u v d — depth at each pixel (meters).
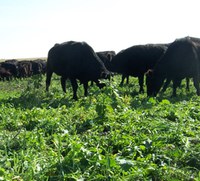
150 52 17.72
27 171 4.77
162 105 9.90
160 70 13.53
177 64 13.45
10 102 12.89
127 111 8.57
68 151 5.75
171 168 5.20
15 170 4.86
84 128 7.88
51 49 15.69
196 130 7.45
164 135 6.54
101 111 8.34
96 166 5.04
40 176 4.66
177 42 13.71
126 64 18.22
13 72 36.03
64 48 14.55
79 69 14.02
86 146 6.01
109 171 4.84
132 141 6.21
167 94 14.73
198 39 14.46
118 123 7.66
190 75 13.72
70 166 5.04
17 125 8.31
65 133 6.87
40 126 7.85
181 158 5.63
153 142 6.03
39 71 40.16
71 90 16.34
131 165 5.03
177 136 6.49
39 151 6.06
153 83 13.52
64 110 9.79
